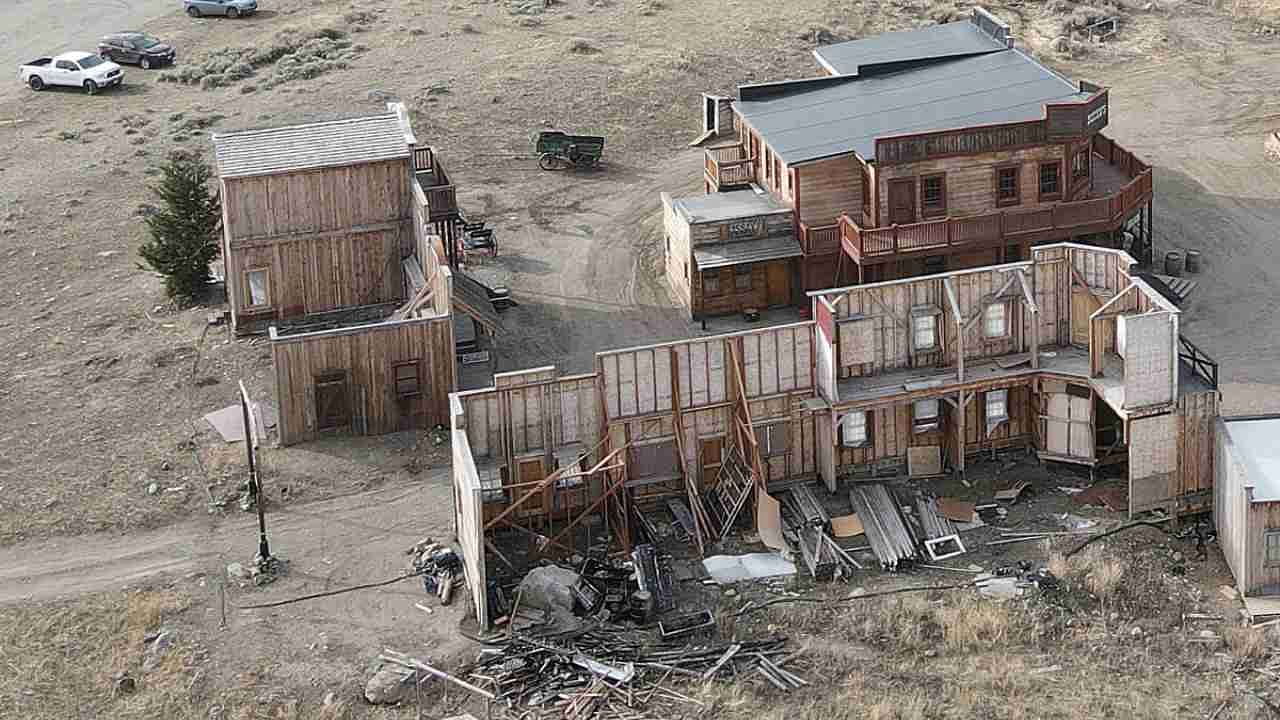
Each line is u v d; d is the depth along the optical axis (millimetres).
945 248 51312
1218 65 77812
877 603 38312
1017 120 53219
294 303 53844
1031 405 44594
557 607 38188
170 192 56250
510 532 42094
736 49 81125
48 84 80125
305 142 53250
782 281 54344
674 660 36281
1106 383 42250
